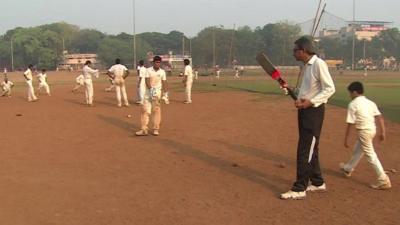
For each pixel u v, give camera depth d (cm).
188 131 1247
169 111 1697
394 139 1086
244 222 549
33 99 2219
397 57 10138
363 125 697
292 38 5988
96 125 1364
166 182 732
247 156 929
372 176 765
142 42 12031
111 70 1872
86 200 638
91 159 902
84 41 13588
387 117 1447
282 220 555
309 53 646
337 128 1270
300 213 582
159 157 923
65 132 1237
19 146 1038
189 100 2008
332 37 7138
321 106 635
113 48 11200
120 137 1159
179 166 845
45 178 755
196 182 732
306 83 648
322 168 823
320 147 1012
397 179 744
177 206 611
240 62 8075
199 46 8325
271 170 811
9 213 584
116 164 860
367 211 588
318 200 637
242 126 1328
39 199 642
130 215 576
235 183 726
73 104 2008
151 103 1185
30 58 11156
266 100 2095
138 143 1075
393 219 557
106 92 2728
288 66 5312
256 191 681
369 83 3766
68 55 11712
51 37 11325
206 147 1023
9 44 11462
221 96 2348
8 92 2570
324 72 626
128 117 1541
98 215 576
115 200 638
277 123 1381
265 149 998
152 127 1324
